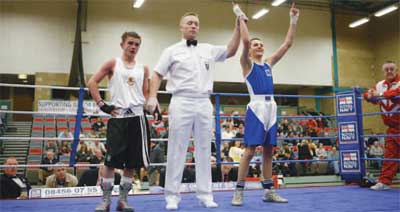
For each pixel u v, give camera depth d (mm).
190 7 13328
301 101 15344
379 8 15008
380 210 2635
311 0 14500
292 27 3381
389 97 3924
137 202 3178
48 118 11047
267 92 3152
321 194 3605
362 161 4328
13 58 11586
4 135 11805
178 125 2873
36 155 10500
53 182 5336
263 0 13984
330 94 14750
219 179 5578
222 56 3137
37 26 11828
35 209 2850
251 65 3156
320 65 14680
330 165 10578
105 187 2654
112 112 2662
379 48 15398
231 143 8703
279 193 3699
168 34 13008
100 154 7934
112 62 2750
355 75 15172
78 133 3871
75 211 2748
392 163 4008
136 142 2688
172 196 2830
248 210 2684
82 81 11367
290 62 14320
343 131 4555
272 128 3129
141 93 2768
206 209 2760
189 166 5770
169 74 3014
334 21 15070
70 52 12047
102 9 12383
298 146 10500
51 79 11820
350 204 2941
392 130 4125
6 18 11578
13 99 16609
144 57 12648
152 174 6816
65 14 12086
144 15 12820
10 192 4348
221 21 13633
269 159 3188
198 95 2912
